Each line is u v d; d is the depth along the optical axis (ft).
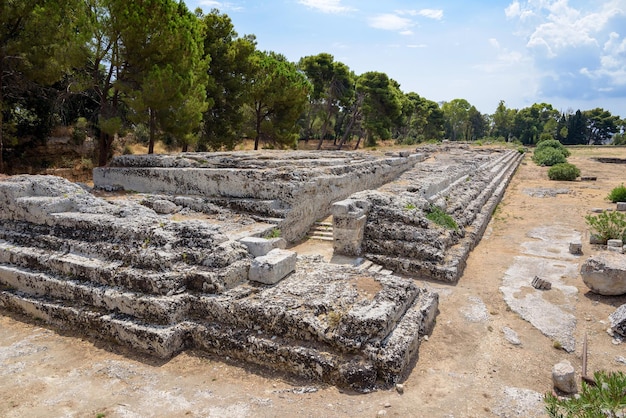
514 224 52.90
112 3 56.03
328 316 20.75
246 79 90.07
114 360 21.39
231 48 84.64
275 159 55.93
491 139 255.29
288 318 20.59
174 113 63.26
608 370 21.18
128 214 29.53
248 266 24.95
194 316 23.13
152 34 58.49
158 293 22.86
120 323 22.47
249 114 101.71
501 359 22.29
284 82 91.76
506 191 78.89
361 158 71.26
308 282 24.31
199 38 70.38
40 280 26.32
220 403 18.04
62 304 25.04
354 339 19.58
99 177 53.83
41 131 78.95
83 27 55.77
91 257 26.37
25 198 30.71
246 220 40.04
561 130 298.76
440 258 33.91
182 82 60.23
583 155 168.14
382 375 19.26
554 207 62.69
